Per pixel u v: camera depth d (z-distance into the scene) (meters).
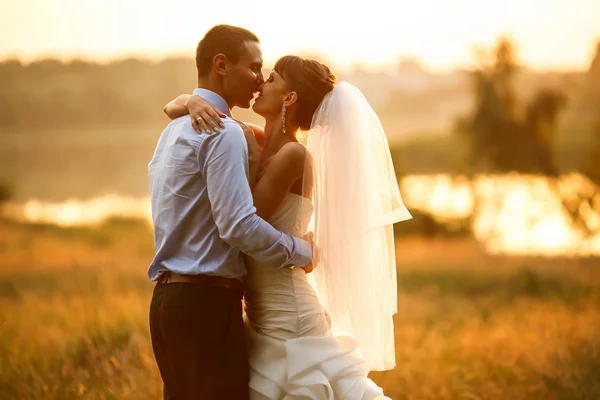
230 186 4.74
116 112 108.88
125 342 8.60
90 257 22.62
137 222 36.12
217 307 4.87
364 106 5.32
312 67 5.30
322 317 5.25
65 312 11.96
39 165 82.56
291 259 4.94
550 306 13.13
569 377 7.66
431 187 33.19
